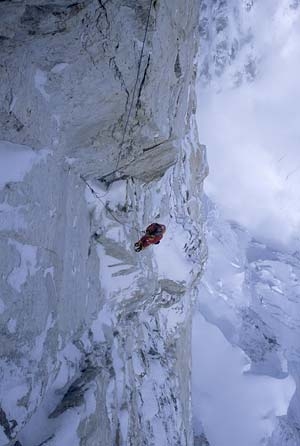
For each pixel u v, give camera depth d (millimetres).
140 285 9039
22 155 4750
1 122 4391
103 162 6938
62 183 5984
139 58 5336
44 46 4465
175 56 6426
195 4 7074
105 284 8234
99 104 5543
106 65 5086
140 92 5758
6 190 4363
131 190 8195
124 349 8469
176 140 7703
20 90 4422
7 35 4117
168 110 6859
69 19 4324
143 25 5035
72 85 5055
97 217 7676
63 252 5984
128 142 6727
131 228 8430
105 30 4703
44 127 5086
